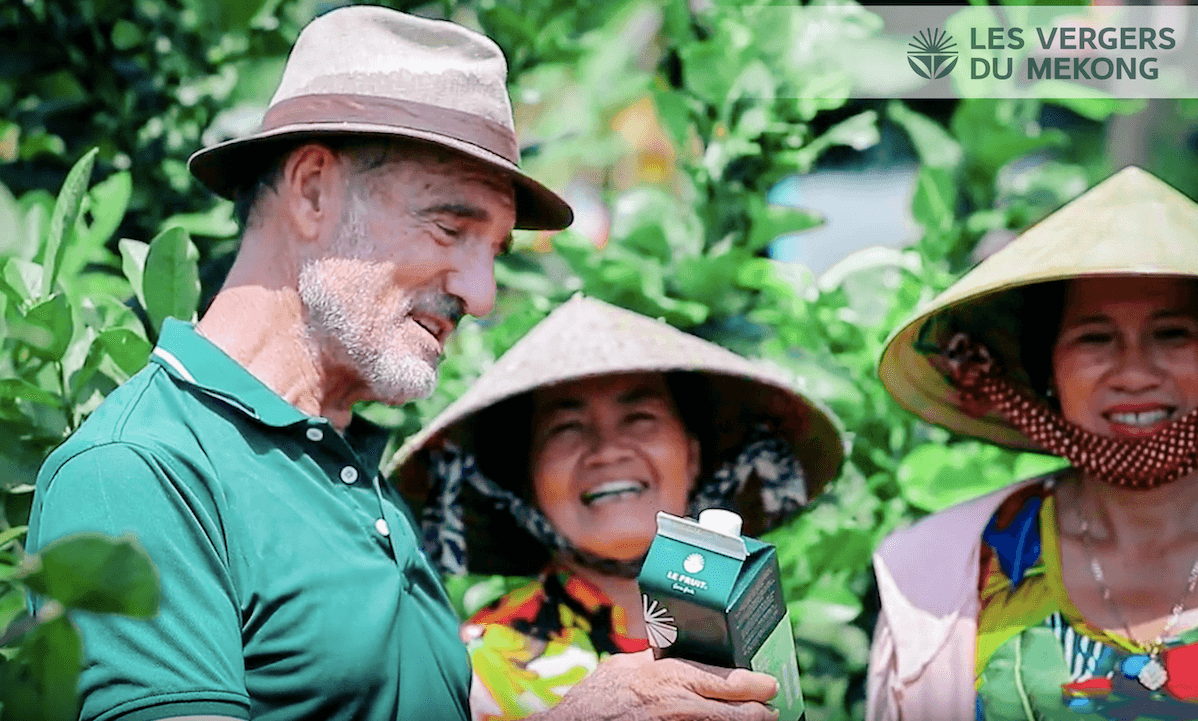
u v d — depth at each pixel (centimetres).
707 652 330
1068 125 775
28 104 548
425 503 490
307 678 327
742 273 558
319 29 363
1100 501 451
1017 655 437
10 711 229
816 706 541
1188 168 765
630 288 547
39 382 414
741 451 506
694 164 573
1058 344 456
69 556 217
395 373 355
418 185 354
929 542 457
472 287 362
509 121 373
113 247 543
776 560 340
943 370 488
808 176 743
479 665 445
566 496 464
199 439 334
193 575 317
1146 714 416
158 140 549
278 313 355
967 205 606
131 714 303
